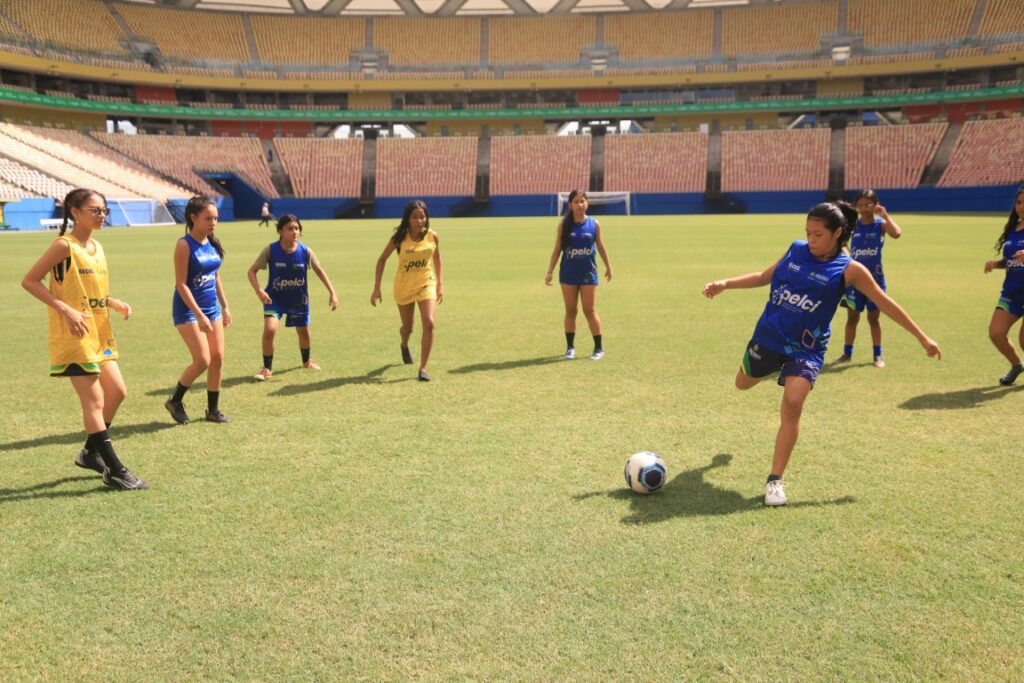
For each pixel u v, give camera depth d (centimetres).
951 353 905
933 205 5888
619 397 721
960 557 392
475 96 7394
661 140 6888
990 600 351
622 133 7025
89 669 308
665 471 477
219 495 485
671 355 905
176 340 1042
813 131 6594
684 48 7212
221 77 6812
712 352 919
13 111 6000
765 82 7069
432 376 819
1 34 5822
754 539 415
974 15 6625
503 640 323
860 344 970
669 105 7025
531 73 7156
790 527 430
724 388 749
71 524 443
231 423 649
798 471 518
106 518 451
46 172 4903
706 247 2597
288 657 314
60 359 485
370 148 6956
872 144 6400
